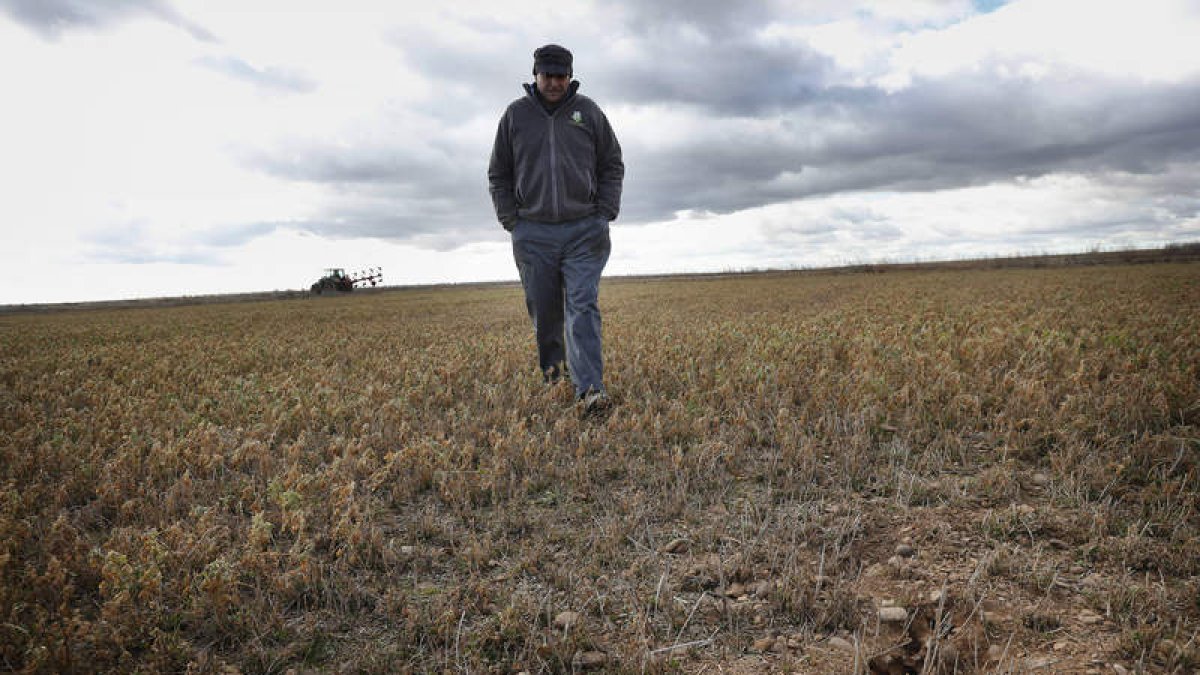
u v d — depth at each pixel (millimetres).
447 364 5746
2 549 2334
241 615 1990
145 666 1779
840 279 27156
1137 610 1902
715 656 1811
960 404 3779
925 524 2486
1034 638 1816
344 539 2479
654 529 2582
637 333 7539
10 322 20594
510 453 3379
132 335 11266
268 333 10633
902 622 1882
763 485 2982
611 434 3715
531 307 4762
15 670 1781
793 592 2010
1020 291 12781
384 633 1972
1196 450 3008
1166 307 8359
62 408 4723
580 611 2027
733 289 20703
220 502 2912
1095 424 3316
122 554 2174
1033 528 2422
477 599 2090
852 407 3852
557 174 4285
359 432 3836
